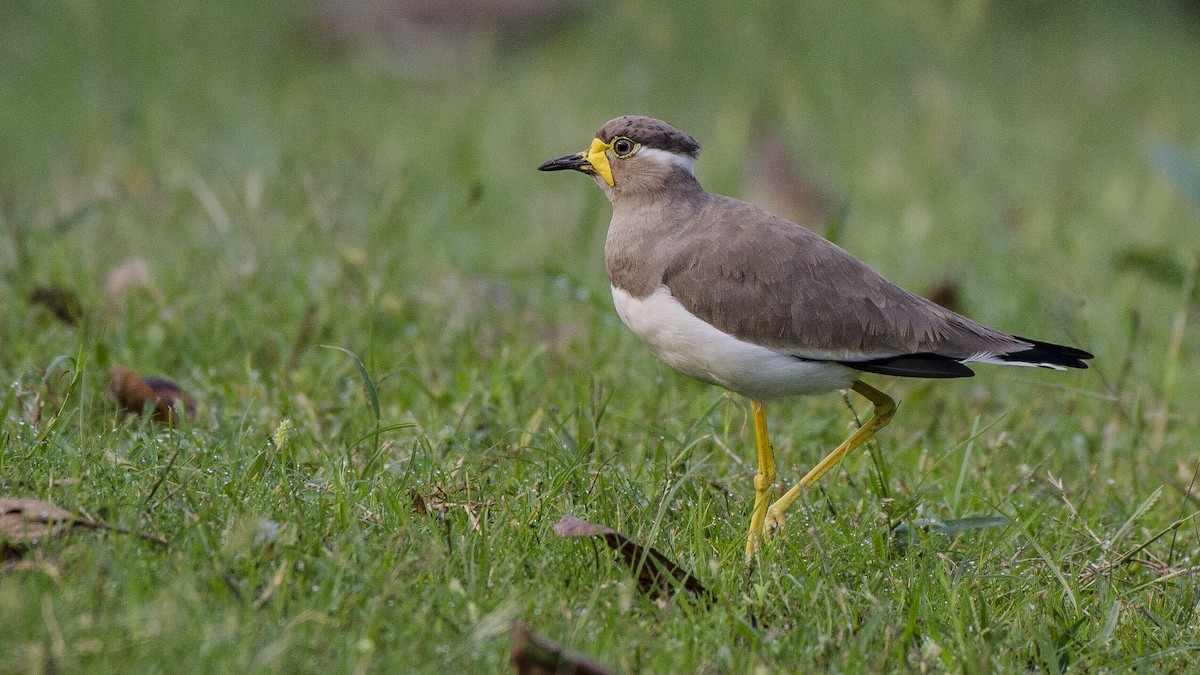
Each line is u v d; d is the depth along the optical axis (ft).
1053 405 40.52
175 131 65.51
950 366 30.17
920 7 94.32
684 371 31.50
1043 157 73.20
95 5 86.53
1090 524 31.27
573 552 26.21
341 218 50.90
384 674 20.97
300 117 70.90
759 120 70.23
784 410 38.04
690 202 31.68
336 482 27.02
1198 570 29.04
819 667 23.93
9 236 45.65
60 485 25.66
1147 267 47.88
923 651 24.61
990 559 29.01
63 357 30.35
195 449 28.91
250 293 42.09
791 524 29.32
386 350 38.93
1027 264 53.98
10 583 21.36
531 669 21.42
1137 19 103.65
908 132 75.97
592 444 32.37
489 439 33.96
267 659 20.11
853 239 57.21
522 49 91.09
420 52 88.63
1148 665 24.76
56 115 68.64
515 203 59.82
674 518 29.45
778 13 92.43
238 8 90.68
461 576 24.88
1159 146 50.34
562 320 44.70
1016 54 93.09
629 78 82.74
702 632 24.08
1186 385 43.21
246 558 23.22
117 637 20.43
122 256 46.39
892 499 30.19
